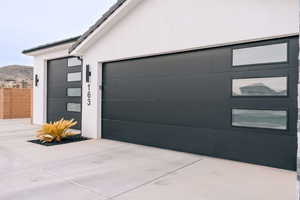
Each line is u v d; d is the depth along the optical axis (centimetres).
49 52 959
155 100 593
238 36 443
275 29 401
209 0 480
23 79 2639
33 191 300
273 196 289
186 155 508
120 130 670
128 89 653
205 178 357
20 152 520
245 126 449
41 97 1009
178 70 551
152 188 315
